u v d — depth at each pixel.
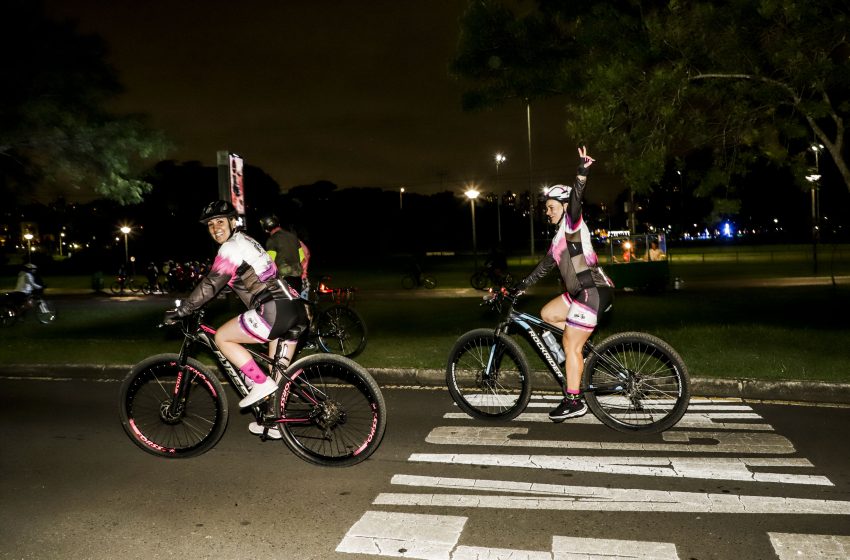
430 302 20.09
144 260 55.03
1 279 50.81
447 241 104.12
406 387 8.26
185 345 5.57
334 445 5.78
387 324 14.00
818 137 9.61
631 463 5.30
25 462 5.57
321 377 5.51
